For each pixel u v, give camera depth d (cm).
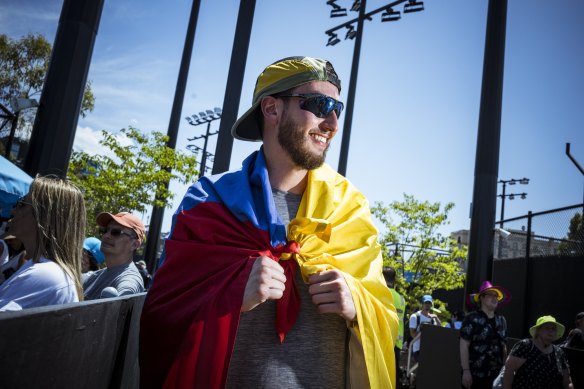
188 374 109
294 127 138
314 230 127
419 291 1639
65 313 90
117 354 145
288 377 120
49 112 546
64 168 550
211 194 141
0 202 512
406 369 899
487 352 536
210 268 124
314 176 144
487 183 881
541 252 881
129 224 319
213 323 111
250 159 153
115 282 306
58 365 89
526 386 451
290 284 127
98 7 585
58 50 560
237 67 594
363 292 127
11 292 166
